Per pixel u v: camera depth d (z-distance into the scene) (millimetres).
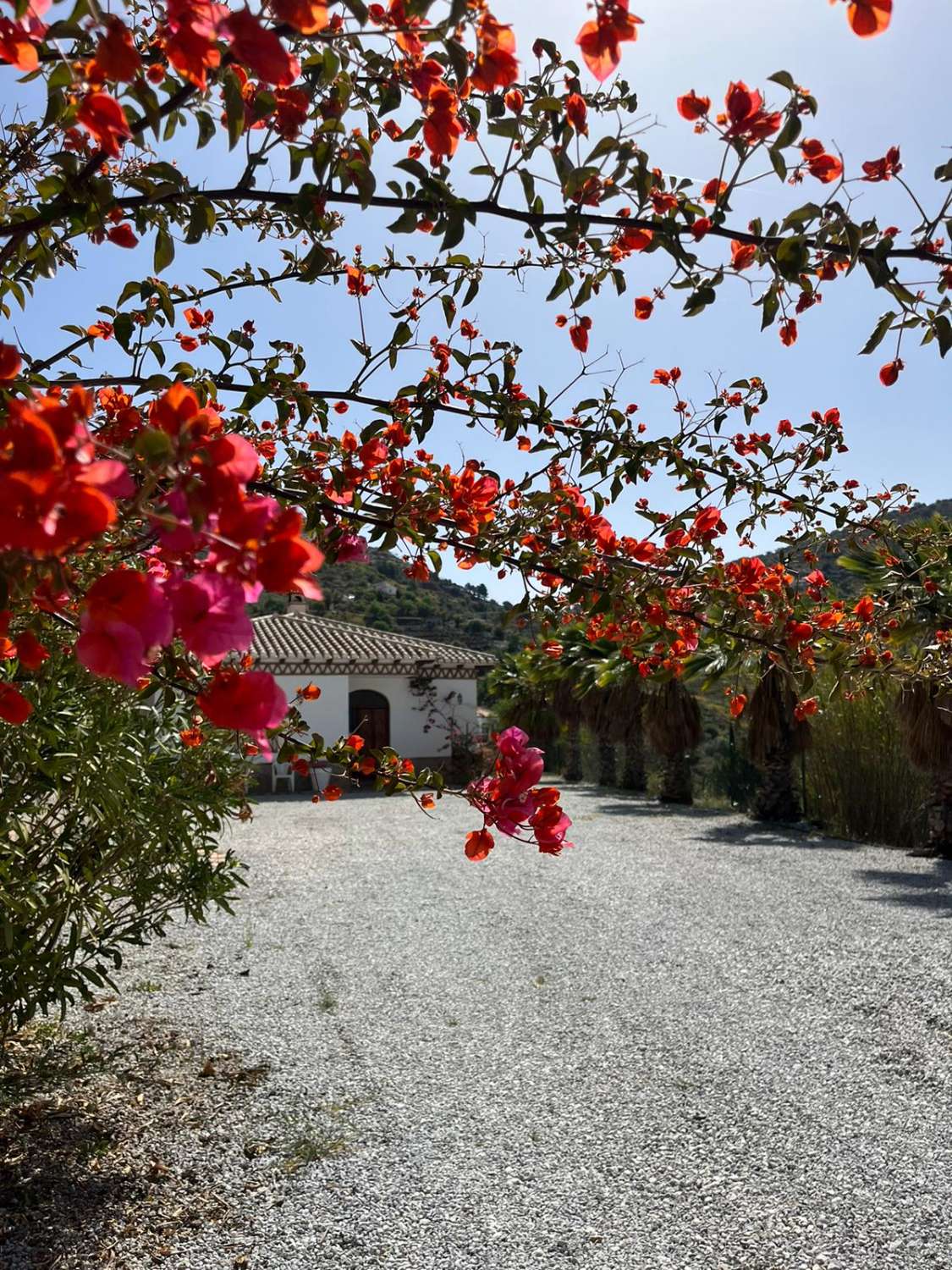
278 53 879
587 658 18453
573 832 12805
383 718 20297
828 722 12906
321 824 14250
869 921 7250
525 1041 4852
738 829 13008
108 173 1787
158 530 783
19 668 2549
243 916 7773
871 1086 4199
